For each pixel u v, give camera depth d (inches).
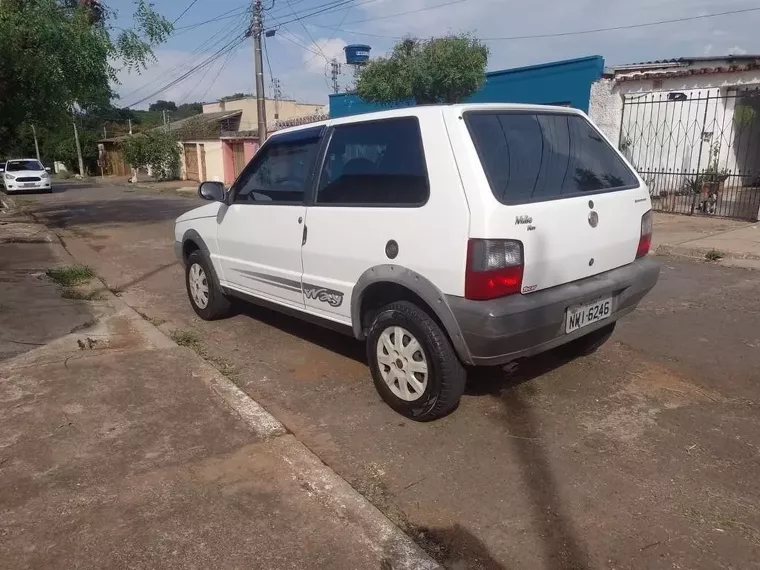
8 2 452.8
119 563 98.7
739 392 162.2
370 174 150.7
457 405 147.5
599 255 147.7
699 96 505.0
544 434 141.9
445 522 111.5
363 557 99.7
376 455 134.4
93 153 1957.4
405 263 139.9
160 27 523.5
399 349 146.3
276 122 1095.6
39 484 120.0
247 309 251.8
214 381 168.6
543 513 113.3
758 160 656.4
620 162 166.4
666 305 242.2
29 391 162.6
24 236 458.6
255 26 712.4
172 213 661.3
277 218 179.6
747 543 104.0
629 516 111.7
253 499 114.8
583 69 558.6
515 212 127.3
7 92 493.4
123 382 168.1
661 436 139.9
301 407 159.0
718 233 387.2
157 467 125.6
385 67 615.5
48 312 241.0
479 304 127.0
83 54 480.7
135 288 304.0
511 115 144.7
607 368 178.9
